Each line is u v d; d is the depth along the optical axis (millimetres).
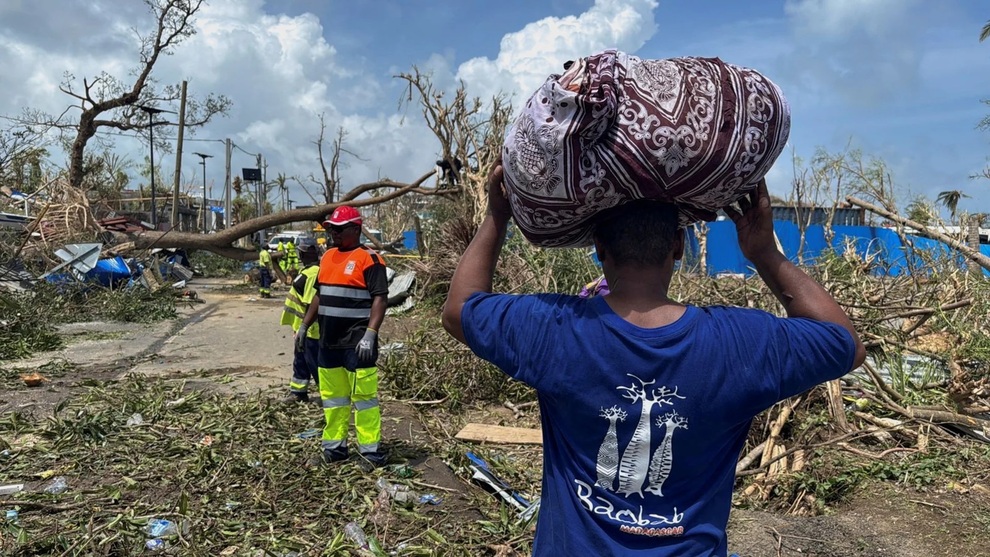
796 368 1225
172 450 4652
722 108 1206
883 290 6773
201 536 3418
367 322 4590
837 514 3984
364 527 3625
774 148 1263
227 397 6316
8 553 3137
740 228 1416
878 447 4992
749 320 1259
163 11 23906
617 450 1248
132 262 15133
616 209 1288
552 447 1375
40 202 17891
